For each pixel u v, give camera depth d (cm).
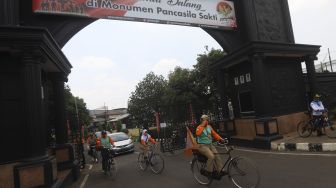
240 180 565
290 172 676
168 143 1452
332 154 807
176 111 1574
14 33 650
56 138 1013
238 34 1391
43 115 691
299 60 1398
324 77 1473
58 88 1034
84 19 1061
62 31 1009
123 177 931
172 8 1248
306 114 1284
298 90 1363
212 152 635
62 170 959
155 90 4247
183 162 1069
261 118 1168
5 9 749
